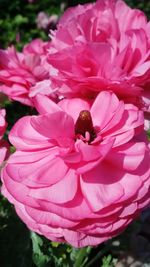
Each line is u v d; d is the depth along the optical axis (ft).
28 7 4.97
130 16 1.32
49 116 1.03
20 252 1.57
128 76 1.21
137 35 1.20
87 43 1.14
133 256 2.10
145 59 1.20
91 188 1.02
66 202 0.99
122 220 1.02
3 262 1.56
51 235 1.03
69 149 1.06
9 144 1.30
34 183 1.00
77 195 1.03
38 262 1.47
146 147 1.07
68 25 1.26
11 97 1.56
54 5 4.98
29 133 1.12
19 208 1.04
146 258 2.10
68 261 1.53
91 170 1.05
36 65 1.61
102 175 1.04
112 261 1.87
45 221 0.99
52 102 1.15
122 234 1.88
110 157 1.05
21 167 1.05
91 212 1.00
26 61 1.61
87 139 1.10
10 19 4.78
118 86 1.15
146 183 1.03
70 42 1.28
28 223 1.03
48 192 1.00
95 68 1.18
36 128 1.06
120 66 1.20
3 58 1.65
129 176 1.04
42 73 1.57
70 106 1.19
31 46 1.76
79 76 1.18
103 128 1.12
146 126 1.20
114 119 1.08
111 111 1.11
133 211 1.01
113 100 1.13
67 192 1.00
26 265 1.56
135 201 1.01
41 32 4.32
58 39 1.28
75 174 1.04
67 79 1.18
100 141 1.10
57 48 1.28
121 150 1.06
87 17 1.27
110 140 1.04
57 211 0.99
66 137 1.07
